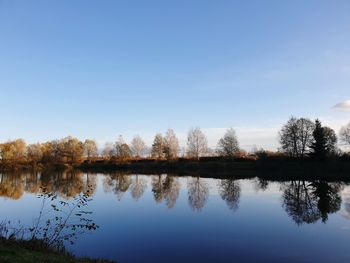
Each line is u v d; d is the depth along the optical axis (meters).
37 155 123.00
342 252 18.62
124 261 17.09
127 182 64.12
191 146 105.19
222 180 65.81
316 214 29.48
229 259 17.53
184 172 89.44
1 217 27.69
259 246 19.80
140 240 21.11
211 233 23.00
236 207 33.53
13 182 63.78
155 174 86.12
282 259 17.53
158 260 17.31
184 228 24.47
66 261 12.86
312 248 19.42
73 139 125.69
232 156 95.06
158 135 115.44
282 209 32.19
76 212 30.39
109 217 28.53
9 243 14.09
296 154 82.81
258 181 62.28
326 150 79.44
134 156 126.88
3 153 114.06
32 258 12.01
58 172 100.88
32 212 30.11
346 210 31.30
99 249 19.09
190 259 17.50
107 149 139.00
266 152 90.38
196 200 38.69
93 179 72.31
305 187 51.25
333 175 69.19
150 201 38.38
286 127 84.06
